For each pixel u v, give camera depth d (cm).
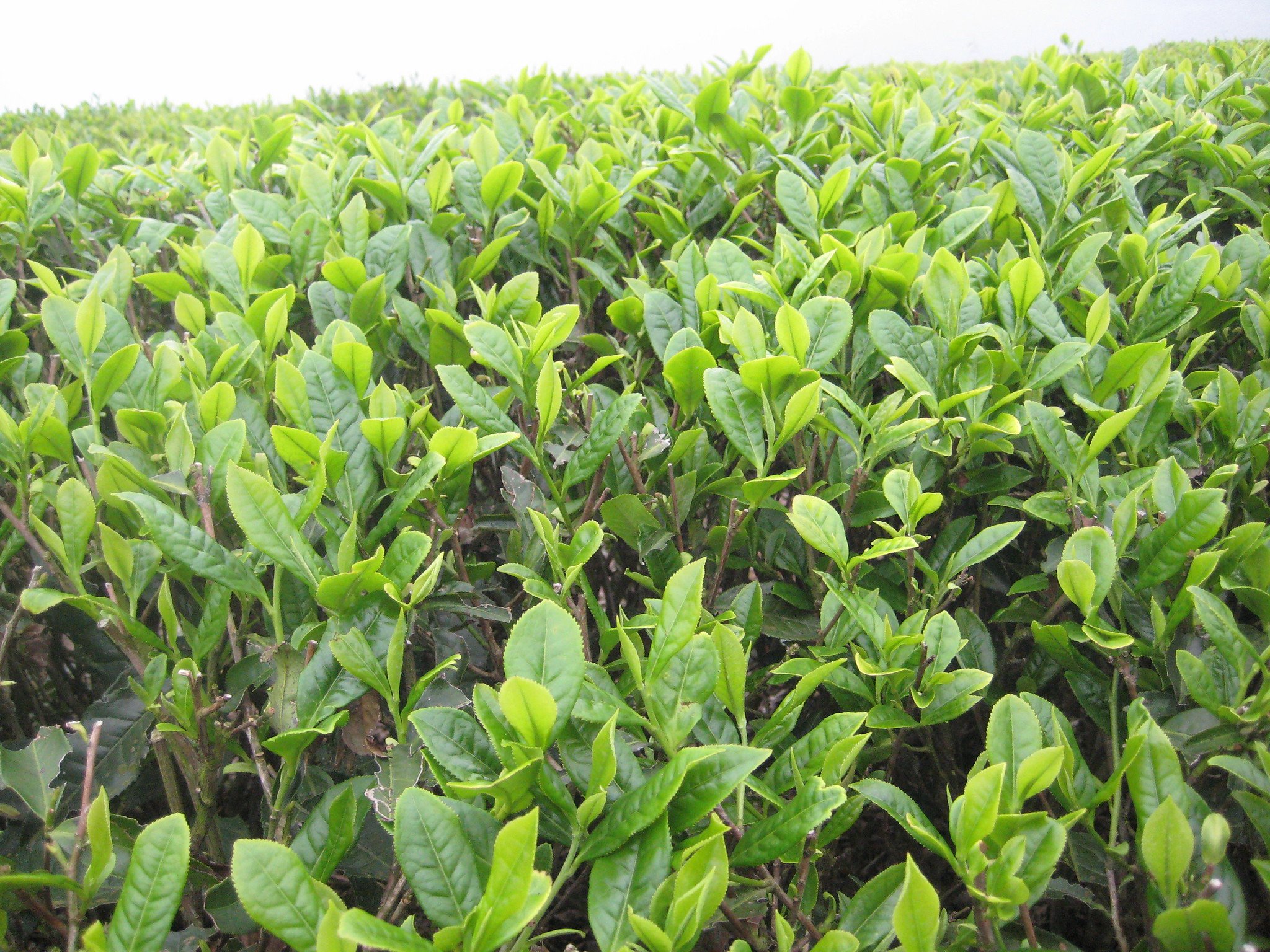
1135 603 177
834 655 179
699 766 125
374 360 253
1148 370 195
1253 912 171
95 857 129
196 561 150
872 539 233
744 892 147
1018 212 300
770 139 362
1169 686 172
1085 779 147
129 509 180
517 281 229
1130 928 175
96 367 194
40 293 316
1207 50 704
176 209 354
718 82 299
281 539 147
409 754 143
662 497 202
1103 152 264
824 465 227
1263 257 261
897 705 166
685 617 132
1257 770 132
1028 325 229
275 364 200
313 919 109
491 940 103
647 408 225
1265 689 143
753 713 247
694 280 233
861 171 288
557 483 206
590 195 274
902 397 203
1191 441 208
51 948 183
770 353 219
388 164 297
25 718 252
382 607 153
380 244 259
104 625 165
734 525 189
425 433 199
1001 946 123
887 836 242
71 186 317
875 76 724
